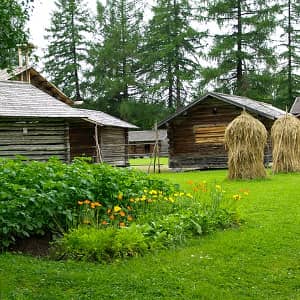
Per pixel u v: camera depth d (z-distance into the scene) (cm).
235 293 481
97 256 592
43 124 1847
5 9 676
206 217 748
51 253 624
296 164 1903
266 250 636
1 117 1739
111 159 2822
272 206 1002
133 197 773
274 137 1942
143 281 513
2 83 1972
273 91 4644
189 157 2578
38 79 3064
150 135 5244
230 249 641
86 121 2434
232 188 1373
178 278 524
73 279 518
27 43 740
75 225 676
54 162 789
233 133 1644
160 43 5297
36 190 668
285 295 475
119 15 5750
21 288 493
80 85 5481
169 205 807
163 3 5066
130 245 610
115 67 5572
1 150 1758
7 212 623
